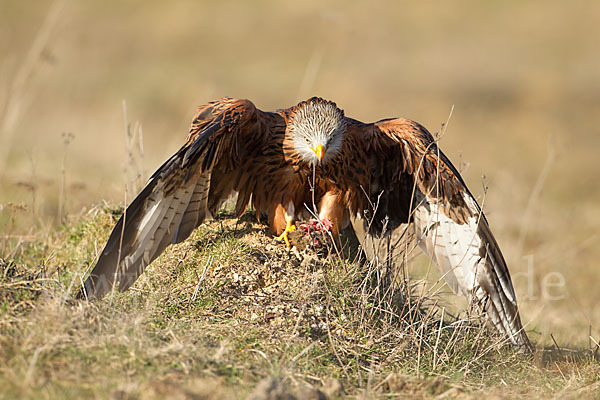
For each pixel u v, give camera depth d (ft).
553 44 190.19
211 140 35.50
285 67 159.22
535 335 47.55
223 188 40.73
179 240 37.09
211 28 183.21
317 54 165.37
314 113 39.83
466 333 38.01
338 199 41.70
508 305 39.65
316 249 40.47
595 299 58.85
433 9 203.62
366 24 185.78
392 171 42.65
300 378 30.73
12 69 93.56
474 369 36.45
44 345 28.50
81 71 137.59
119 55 157.99
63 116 110.42
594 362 40.47
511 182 91.25
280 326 35.22
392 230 44.14
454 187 39.63
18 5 175.83
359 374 32.35
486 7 210.38
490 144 123.54
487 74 162.91
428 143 39.42
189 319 34.35
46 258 43.86
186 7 190.39
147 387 26.40
